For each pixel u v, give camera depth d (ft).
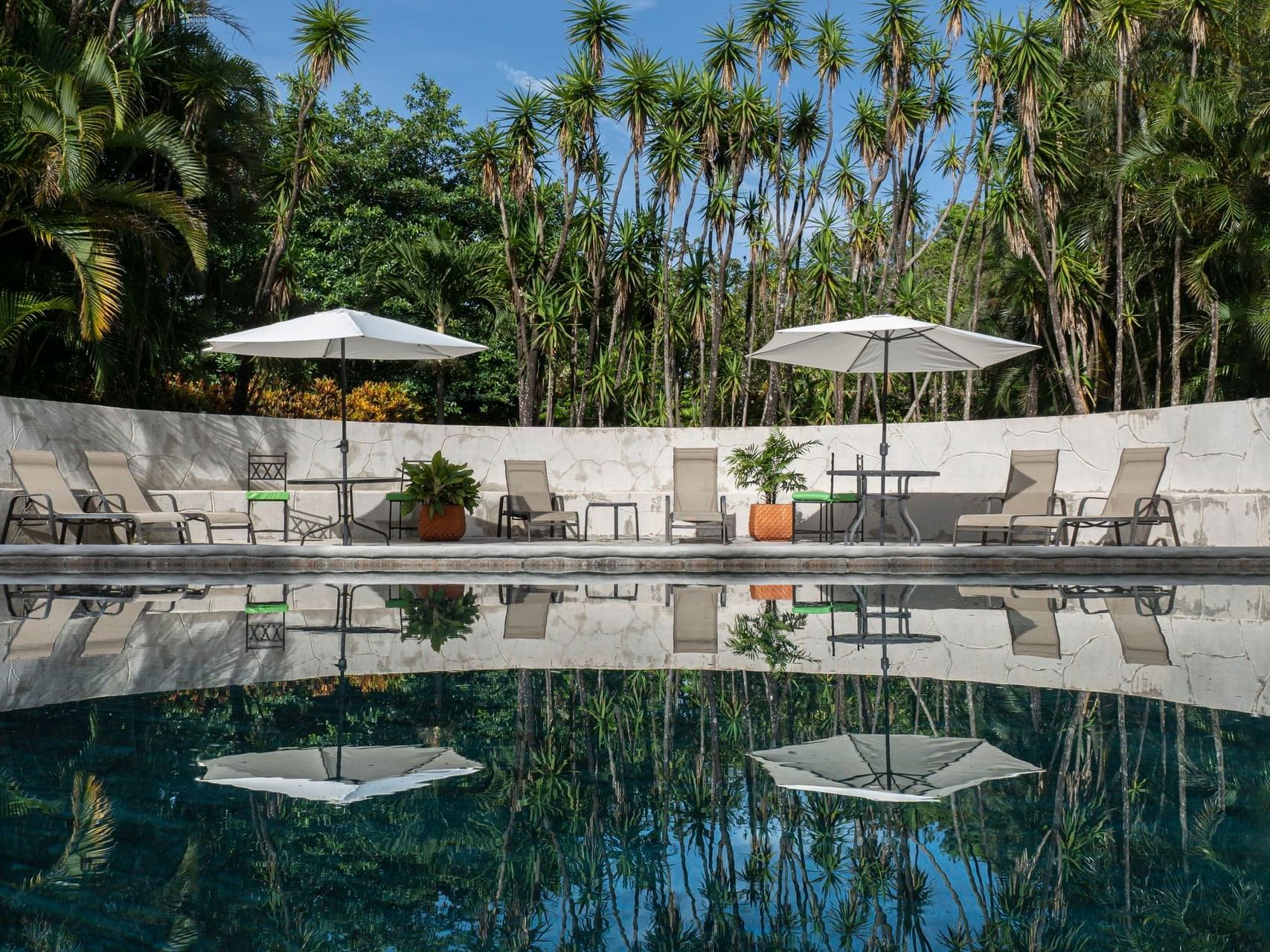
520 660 12.79
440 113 81.20
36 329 38.99
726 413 70.85
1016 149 51.37
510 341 73.31
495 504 37.78
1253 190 46.14
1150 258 54.34
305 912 4.98
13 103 30.42
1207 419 29.22
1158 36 53.52
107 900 5.13
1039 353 63.62
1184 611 17.74
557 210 71.46
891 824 6.39
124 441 32.30
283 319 51.67
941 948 4.52
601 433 39.32
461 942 4.60
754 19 57.41
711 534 37.35
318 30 45.39
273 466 35.47
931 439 35.78
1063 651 13.42
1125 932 4.70
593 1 56.18
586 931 4.79
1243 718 9.36
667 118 58.85
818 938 4.68
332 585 23.08
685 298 61.41
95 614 17.22
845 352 30.81
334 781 7.39
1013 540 33.24
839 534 36.45
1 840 6.03
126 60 38.81
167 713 9.71
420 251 66.28
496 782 7.39
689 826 6.40
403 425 37.93
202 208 44.21
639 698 10.48
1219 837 6.07
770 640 14.52
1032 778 7.42
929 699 10.35
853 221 62.44
